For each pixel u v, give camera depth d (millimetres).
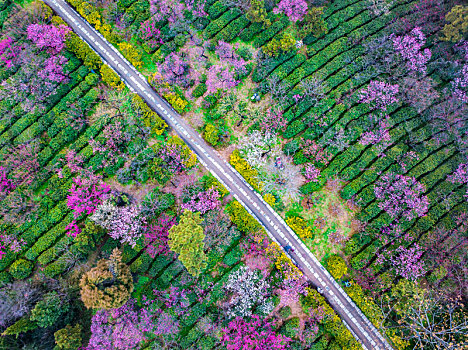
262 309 40375
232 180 44719
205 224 41812
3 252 41094
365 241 43031
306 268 43281
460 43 43906
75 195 41062
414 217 42844
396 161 45031
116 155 44188
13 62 44375
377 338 41656
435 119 44812
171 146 43969
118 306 34906
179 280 41594
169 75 44375
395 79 45125
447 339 40188
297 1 44156
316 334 40688
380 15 47594
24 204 42062
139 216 41031
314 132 45188
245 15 45969
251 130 45250
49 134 43906
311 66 46062
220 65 46375
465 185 44875
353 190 43969
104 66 44875
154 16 45344
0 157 43344
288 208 44469
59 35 43125
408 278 41281
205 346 40188
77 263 41000
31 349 35594
